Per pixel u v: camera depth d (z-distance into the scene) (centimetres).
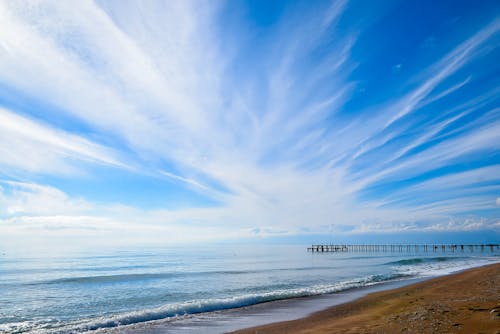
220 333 1217
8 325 1566
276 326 1292
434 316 1059
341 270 4303
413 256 8025
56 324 1571
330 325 1197
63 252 11288
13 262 6544
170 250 14075
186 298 2302
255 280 3297
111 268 5094
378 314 1338
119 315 1652
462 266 4206
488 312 1030
